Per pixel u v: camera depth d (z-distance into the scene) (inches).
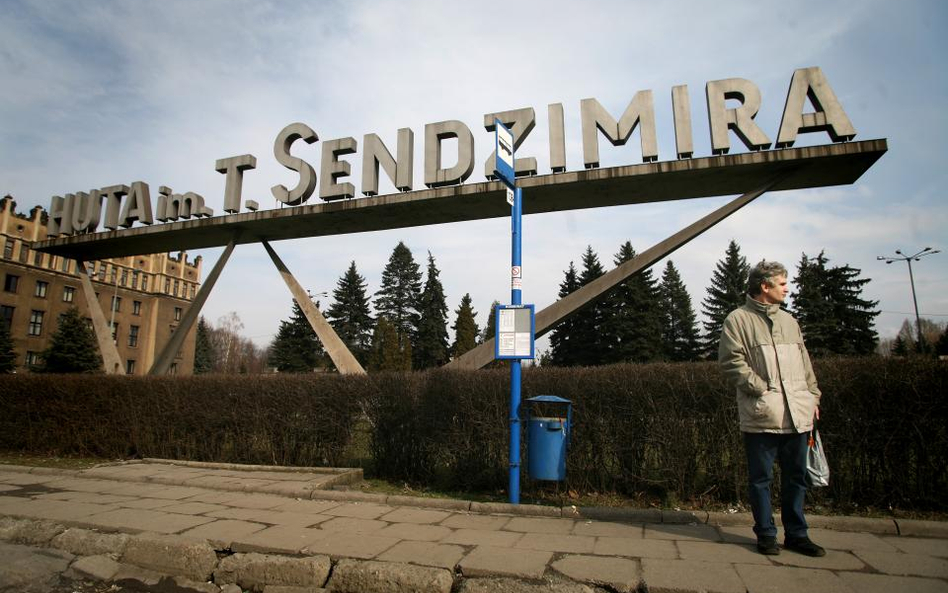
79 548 196.2
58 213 813.9
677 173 501.0
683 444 246.8
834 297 1542.8
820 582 143.2
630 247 1769.2
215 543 188.2
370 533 199.3
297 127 681.0
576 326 1598.2
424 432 301.7
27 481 326.3
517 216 258.8
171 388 400.2
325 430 341.1
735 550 173.3
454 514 232.2
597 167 535.5
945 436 215.9
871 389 224.4
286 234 720.3
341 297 2113.7
